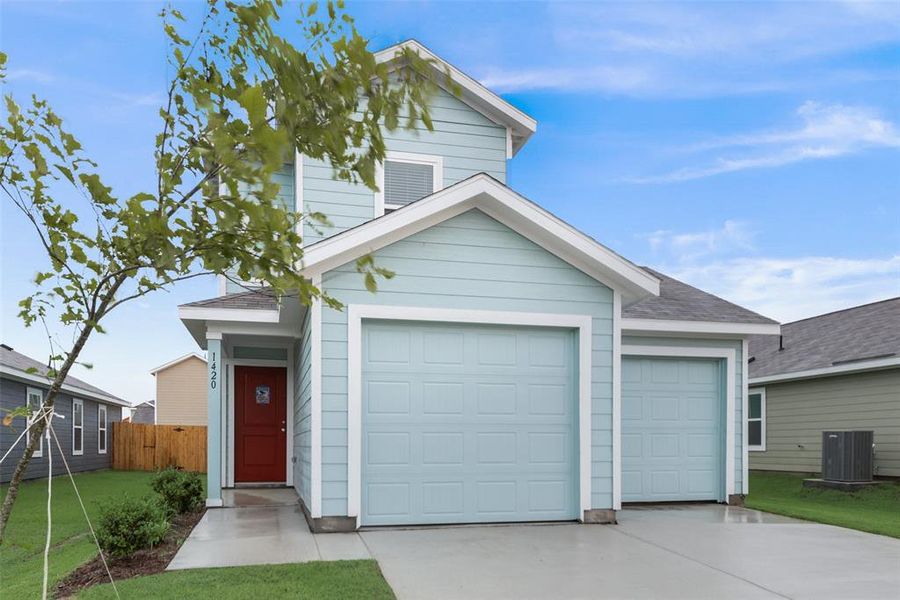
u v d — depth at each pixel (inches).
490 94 443.5
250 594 189.3
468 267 313.0
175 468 369.4
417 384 306.2
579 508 315.3
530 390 319.9
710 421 411.8
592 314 326.3
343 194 424.2
